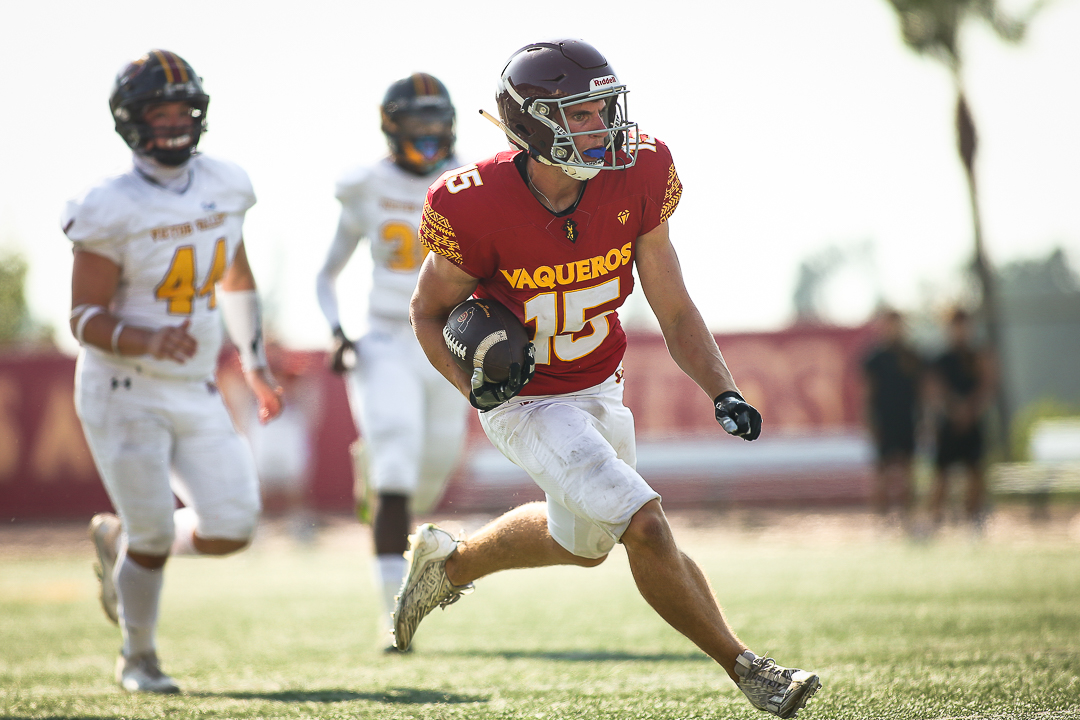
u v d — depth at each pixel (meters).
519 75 10.23
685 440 57.47
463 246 10.61
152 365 14.37
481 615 22.83
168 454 14.61
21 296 87.75
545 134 10.15
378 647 18.19
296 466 47.78
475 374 10.29
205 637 20.42
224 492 14.90
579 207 10.57
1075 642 16.09
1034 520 50.12
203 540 15.21
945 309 42.34
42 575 37.34
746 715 11.14
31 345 85.94
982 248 70.81
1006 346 70.12
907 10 69.25
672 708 11.62
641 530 9.91
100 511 58.69
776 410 57.56
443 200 10.62
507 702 12.26
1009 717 10.82
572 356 11.25
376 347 19.75
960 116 70.75
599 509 10.14
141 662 14.49
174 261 14.19
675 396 57.84
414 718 11.38
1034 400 89.25
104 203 13.74
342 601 27.03
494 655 16.80
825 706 11.48
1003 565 30.72
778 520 53.28
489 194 10.53
